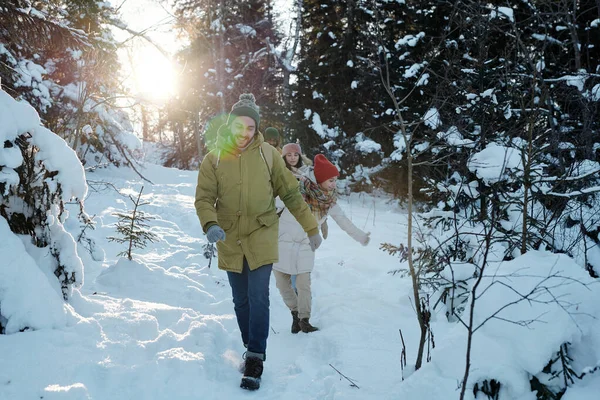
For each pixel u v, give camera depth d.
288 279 4.12
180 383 2.83
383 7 13.62
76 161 3.51
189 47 18.55
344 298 4.71
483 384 2.47
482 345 2.55
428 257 3.30
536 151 3.42
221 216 3.19
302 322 4.01
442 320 3.95
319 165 4.16
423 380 2.50
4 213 3.39
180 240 6.77
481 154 3.98
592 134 4.24
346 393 2.75
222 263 3.23
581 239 3.80
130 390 2.70
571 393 2.41
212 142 17.92
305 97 16.70
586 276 2.75
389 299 4.66
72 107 11.52
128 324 3.42
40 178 3.41
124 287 4.55
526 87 4.36
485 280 2.87
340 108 15.48
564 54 8.48
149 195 10.28
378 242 7.70
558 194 3.39
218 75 18.62
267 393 2.95
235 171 3.17
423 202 12.97
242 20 20.55
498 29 5.96
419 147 10.34
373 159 14.71
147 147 27.56
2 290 2.97
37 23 5.09
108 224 7.19
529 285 2.71
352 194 15.05
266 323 3.12
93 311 3.60
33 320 2.99
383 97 13.59
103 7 11.72
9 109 3.25
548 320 2.52
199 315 3.93
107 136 12.95
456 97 5.17
